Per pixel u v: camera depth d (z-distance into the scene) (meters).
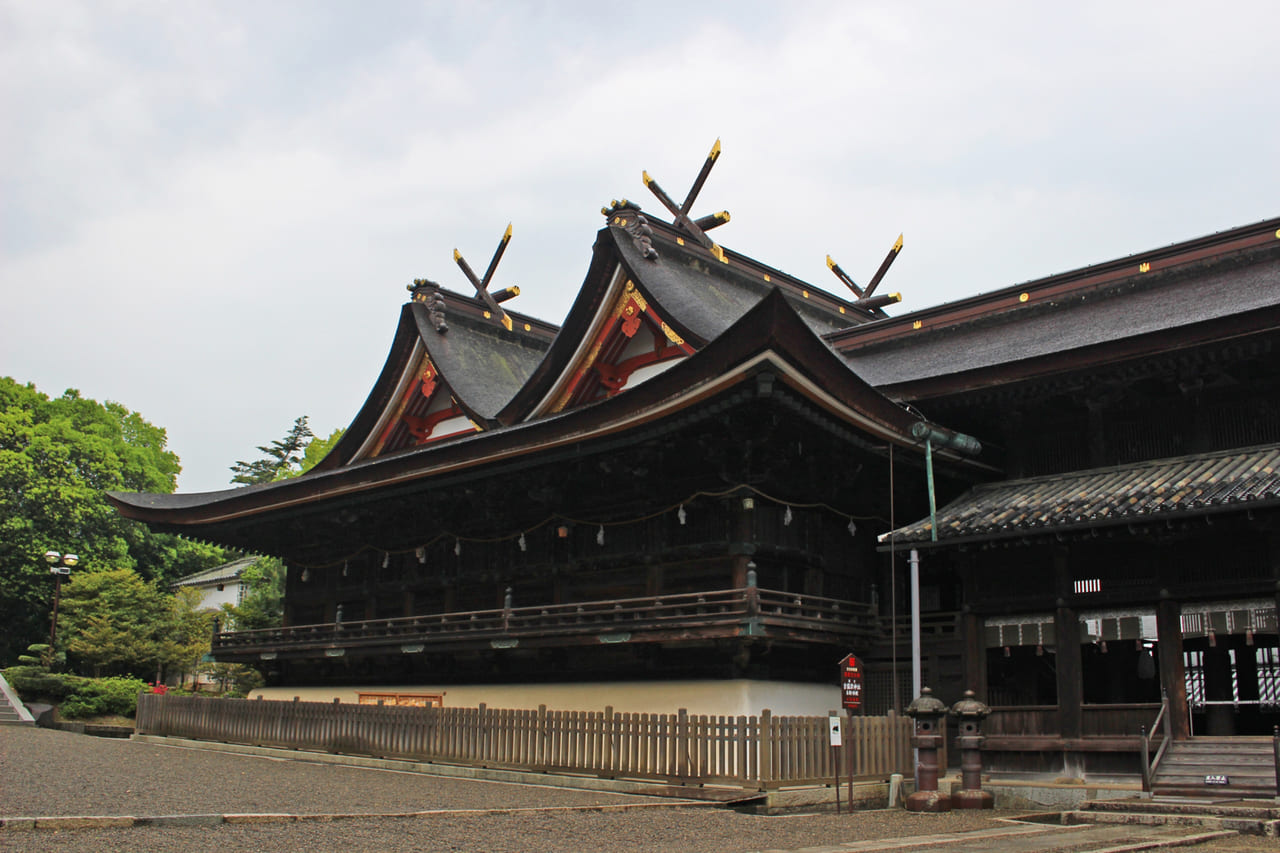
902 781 21.66
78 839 11.17
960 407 27.53
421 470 31.70
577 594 30.62
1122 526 22.09
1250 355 23.02
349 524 38.12
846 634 26.84
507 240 43.88
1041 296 31.92
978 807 20.08
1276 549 21.16
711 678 26.86
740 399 23.69
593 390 34.22
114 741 33.84
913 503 29.95
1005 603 24.77
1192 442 24.52
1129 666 29.17
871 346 35.22
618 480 29.66
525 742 24.05
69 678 46.50
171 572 86.00
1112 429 25.91
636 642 26.64
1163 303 28.25
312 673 40.50
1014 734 23.98
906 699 26.69
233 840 11.68
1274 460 22.31
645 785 20.94
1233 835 15.95
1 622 70.94
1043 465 27.05
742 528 26.33
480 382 40.00
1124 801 19.06
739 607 25.02
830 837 14.88
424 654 34.81
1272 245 28.06
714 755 20.31
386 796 18.42
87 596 60.88
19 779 18.20
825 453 27.02
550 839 13.22
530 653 31.77
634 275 31.55
